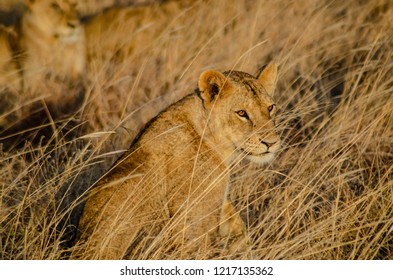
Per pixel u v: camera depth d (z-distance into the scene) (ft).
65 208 33.40
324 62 48.14
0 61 50.31
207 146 31.89
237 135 31.99
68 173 32.30
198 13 54.29
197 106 32.19
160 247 28.94
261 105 32.04
